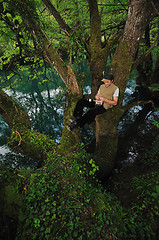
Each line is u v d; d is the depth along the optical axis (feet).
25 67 21.44
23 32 15.74
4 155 18.26
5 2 13.39
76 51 14.83
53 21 21.24
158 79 28.27
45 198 8.88
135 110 27.37
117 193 11.79
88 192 9.64
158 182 9.89
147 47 22.57
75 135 15.35
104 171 13.83
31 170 11.39
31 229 7.39
